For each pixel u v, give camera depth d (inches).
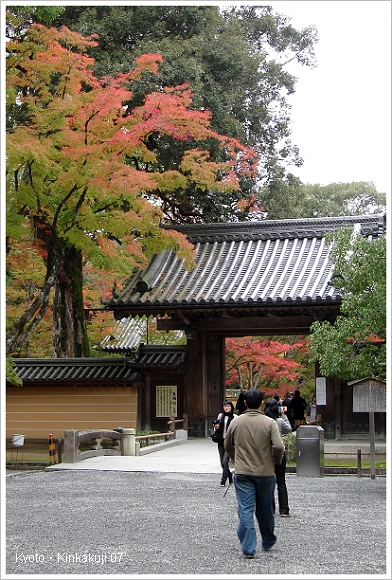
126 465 710.5
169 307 943.0
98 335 1278.3
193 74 1073.5
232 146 930.7
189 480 617.3
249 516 339.0
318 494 542.0
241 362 1179.9
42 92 751.7
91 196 758.5
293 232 1010.7
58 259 751.1
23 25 845.8
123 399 1008.2
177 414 999.0
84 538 386.0
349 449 839.7
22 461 922.1
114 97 713.6
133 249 866.8
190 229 1066.7
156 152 1100.5
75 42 739.4
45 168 695.7
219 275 978.7
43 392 1029.2
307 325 936.3
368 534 392.8
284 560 333.7
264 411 490.9
